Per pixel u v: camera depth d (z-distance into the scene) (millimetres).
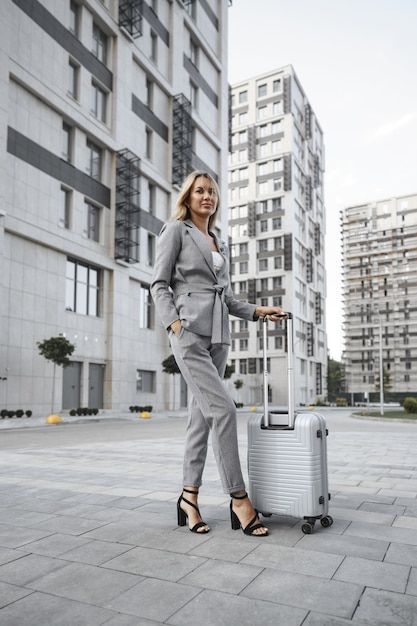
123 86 31438
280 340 65125
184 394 38250
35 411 24109
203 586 2240
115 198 30188
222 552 2703
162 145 36438
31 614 1979
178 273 3283
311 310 76500
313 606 2033
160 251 3279
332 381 100500
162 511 3672
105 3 30312
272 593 2162
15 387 23141
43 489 4602
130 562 2553
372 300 105062
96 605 2057
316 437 3146
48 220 25203
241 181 72250
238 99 74438
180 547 2793
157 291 3207
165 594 2158
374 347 103000
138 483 4941
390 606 2033
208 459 6793
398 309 102625
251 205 70188
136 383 32000
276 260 68125
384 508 3803
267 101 71812
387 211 107312
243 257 70375
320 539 2949
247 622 1897
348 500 4117
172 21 37781
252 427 3355
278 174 69562
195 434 3250
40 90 24828
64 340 22781
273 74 71688
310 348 71750
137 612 1991
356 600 2090
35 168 24578
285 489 3172
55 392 25406
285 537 2984
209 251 3295
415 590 2193
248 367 66312
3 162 22250
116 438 12258
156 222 35375
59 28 26422
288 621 1903
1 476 5453
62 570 2447
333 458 7316
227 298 3555
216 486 4695
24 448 9266
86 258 27781
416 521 3385
